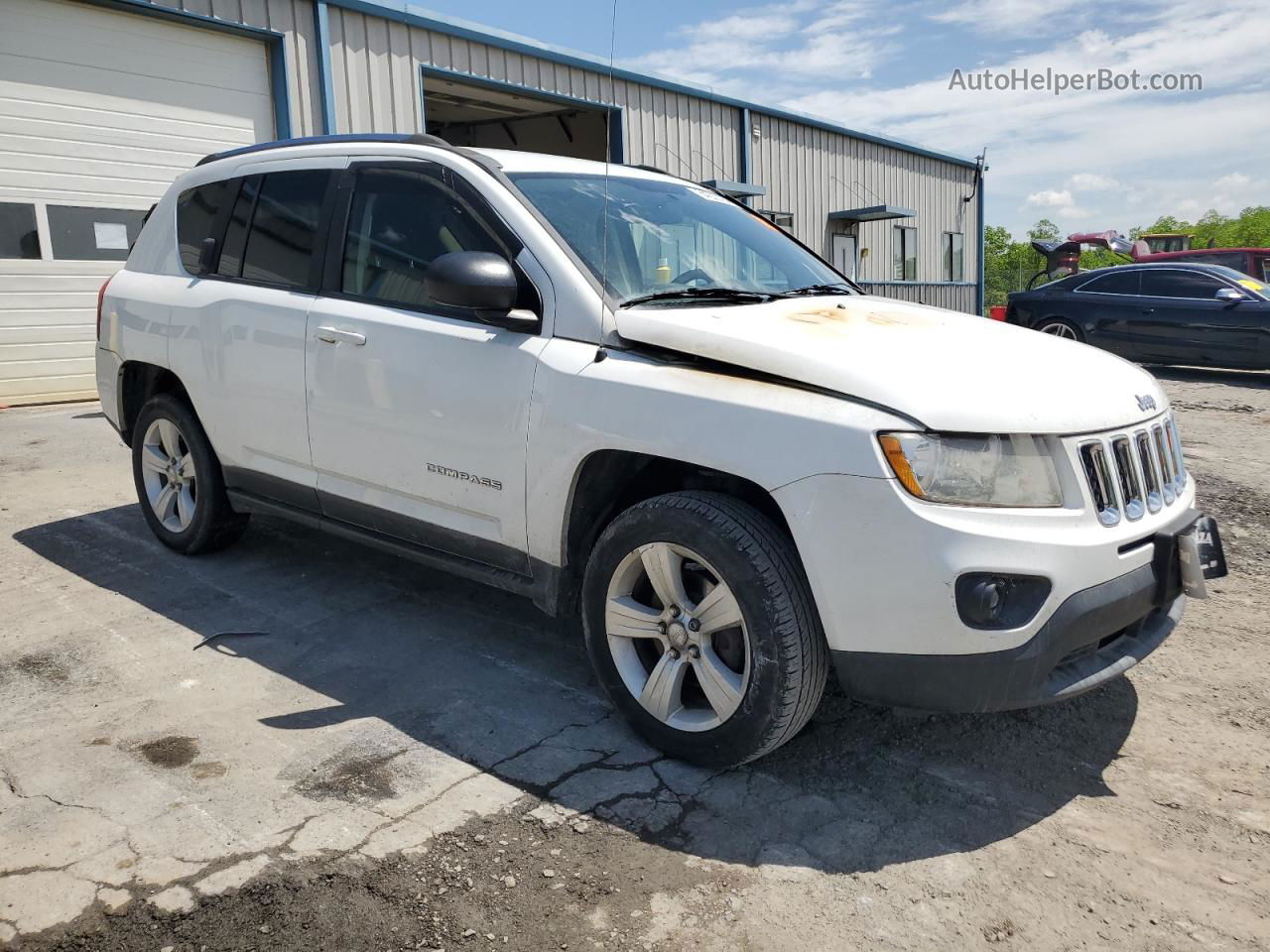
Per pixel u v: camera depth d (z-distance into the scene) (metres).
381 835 2.58
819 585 2.61
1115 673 2.77
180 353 4.38
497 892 2.38
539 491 3.12
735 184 16.42
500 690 3.46
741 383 2.78
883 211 19.89
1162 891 2.45
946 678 2.55
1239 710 3.42
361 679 3.52
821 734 3.20
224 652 3.73
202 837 2.55
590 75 14.43
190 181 4.70
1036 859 2.57
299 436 3.89
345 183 3.88
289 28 10.54
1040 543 2.53
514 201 3.37
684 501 2.85
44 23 8.97
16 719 3.18
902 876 2.48
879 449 2.52
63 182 9.26
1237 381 12.44
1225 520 5.81
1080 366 3.04
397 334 3.50
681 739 2.93
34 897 2.30
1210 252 16.59
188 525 4.64
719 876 2.47
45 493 5.91
